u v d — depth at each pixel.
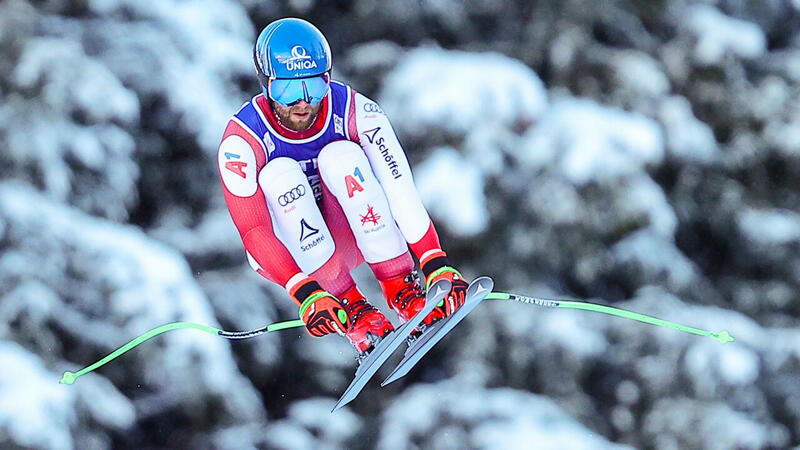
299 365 41.56
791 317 46.53
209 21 39.41
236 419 37.50
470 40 44.16
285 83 14.57
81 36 37.31
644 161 40.16
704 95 44.97
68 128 35.53
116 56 37.38
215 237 39.47
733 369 41.00
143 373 35.06
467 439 38.00
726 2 46.41
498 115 39.44
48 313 33.78
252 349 39.03
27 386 32.28
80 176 36.19
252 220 15.00
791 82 46.19
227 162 14.95
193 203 40.62
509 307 41.50
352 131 15.41
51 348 33.94
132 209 38.84
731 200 45.75
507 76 39.78
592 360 41.34
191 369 34.94
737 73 44.78
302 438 38.84
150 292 34.41
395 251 15.39
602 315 42.19
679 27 44.59
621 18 44.00
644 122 40.62
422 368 43.22
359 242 15.38
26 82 35.22
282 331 40.78
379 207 15.23
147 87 37.47
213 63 38.78
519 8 43.97
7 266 33.69
